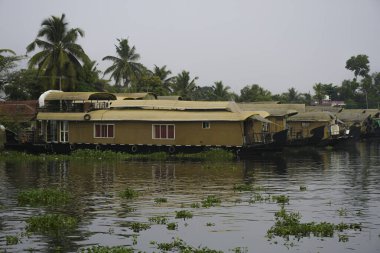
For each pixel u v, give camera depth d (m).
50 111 46.56
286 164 35.19
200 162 36.59
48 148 44.88
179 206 20.00
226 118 41.66
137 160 38.50
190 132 42.62
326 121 56.19
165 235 15.91
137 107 45.22
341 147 55.09
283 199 20.88
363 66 112.25
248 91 98.69
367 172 30.50
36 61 55.25
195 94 91.38
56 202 20.91
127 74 69.25
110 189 24.25
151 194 22.72
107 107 46.88
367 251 14.19
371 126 73.00
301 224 16.64
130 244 15.00
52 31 55.50
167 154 42.91
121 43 69.75
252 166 33.78
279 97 104.75
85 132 45.09
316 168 32.66
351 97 109.12
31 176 29.20
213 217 18.08
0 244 14.95
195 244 15.00
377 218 17.80
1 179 27.98
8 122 48.38
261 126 47.69
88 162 37.22
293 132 56.34
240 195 22.28
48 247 14.68
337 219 17.72
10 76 57.69
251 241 15.23
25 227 16.80
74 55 56.56
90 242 15.17
